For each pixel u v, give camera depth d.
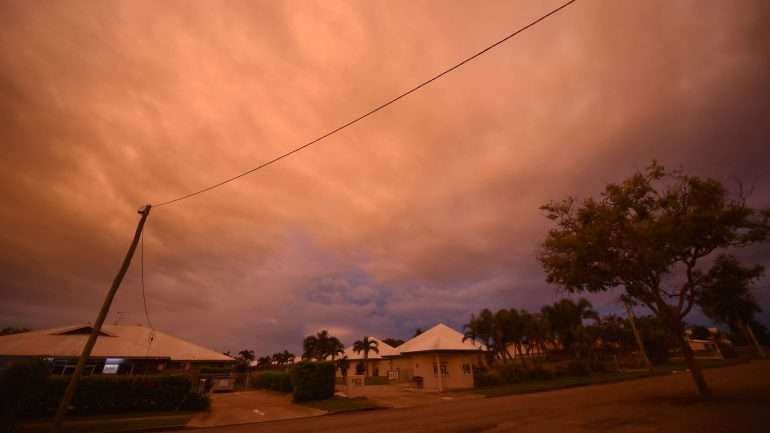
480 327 41.84
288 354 85.75
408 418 15.59
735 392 16.11
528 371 36.25
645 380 28.94
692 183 15.49
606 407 14.88
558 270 18.30
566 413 14.02
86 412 19.61
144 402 20.98
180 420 17.59
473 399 23.14
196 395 21.98
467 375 33.28
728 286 16.14
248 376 40.28
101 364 29.78
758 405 12.30
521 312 44.84
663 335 50.94
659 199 16.31
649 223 15.45
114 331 34.12
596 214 16.98
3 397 13.38
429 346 33.22
